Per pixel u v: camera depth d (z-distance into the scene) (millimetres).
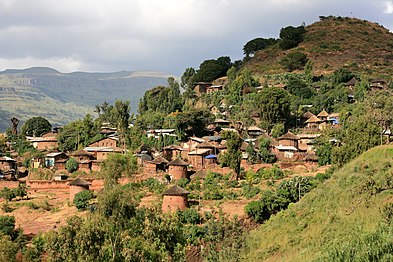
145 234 46906
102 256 41969
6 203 94812
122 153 122938
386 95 111125
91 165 120812
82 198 91625
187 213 76375
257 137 128750
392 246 38781
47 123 175250
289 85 166875
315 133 132125
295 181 81375
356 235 46250
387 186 51031
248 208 77312
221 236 65250
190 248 66250
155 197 92062
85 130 143250
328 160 106188
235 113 149875
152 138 132125
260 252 56625
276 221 64688
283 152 117438
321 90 165125
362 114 110250
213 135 131750
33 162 127688
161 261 44312
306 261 47125
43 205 94750
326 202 62281
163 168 112812
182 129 131750
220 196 87500
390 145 71625
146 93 181625
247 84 172500
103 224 44375
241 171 104688
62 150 140750
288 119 142000
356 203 56562
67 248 41000
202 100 170750
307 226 59156
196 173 104250
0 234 58062
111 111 167750
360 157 71250
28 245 69062
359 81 170500
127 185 97188
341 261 39906
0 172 117812
